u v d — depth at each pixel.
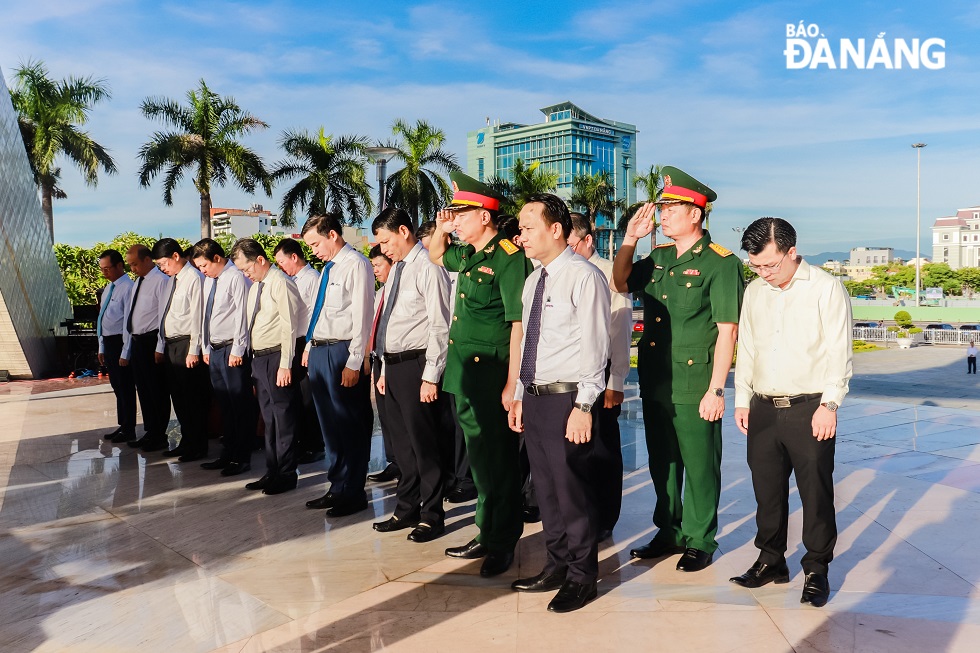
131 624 2.80
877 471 5.10
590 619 2.73
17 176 13.75
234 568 3.41
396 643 2.57
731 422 7.36
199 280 5.50
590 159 107.88
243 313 5.09
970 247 174.50
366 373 4.31
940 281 114.75
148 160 25.91
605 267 3.83
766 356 2.95
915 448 5.93
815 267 2.87
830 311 2.79
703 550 3.29
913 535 3.69
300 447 5.91
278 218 29.30
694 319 3.23
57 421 7.90
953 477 4.91
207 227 27.03
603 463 2.97
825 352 2.82
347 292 4.28
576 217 3.79
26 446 6.48
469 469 4.70
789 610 2.78
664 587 3.05
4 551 3.70
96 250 25.41
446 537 3.85
